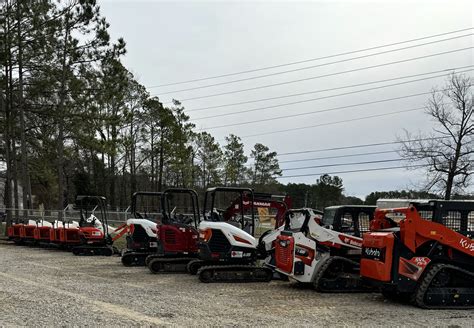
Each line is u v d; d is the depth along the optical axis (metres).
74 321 7.48
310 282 10.59
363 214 11.50
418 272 8.91
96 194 49.50
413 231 8.97
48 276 12.52
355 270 10.68
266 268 12.09
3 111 29.53
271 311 8.43
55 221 21.67
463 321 7.83
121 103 36.62
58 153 29.44
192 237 13.95
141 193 16.19
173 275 13.18
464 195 27.08
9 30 27.67
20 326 7.14
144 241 15.57
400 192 30.05
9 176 30.52
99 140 29.62
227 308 8.62
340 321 7.72
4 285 10.84
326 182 51.66
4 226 30.53
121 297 9.53
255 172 64.88
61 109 28.30
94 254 18.67
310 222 10.95
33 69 28.83
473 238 9.37
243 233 12.52
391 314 8.28
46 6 27.92
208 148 56.09
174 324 7.38
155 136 46.12
